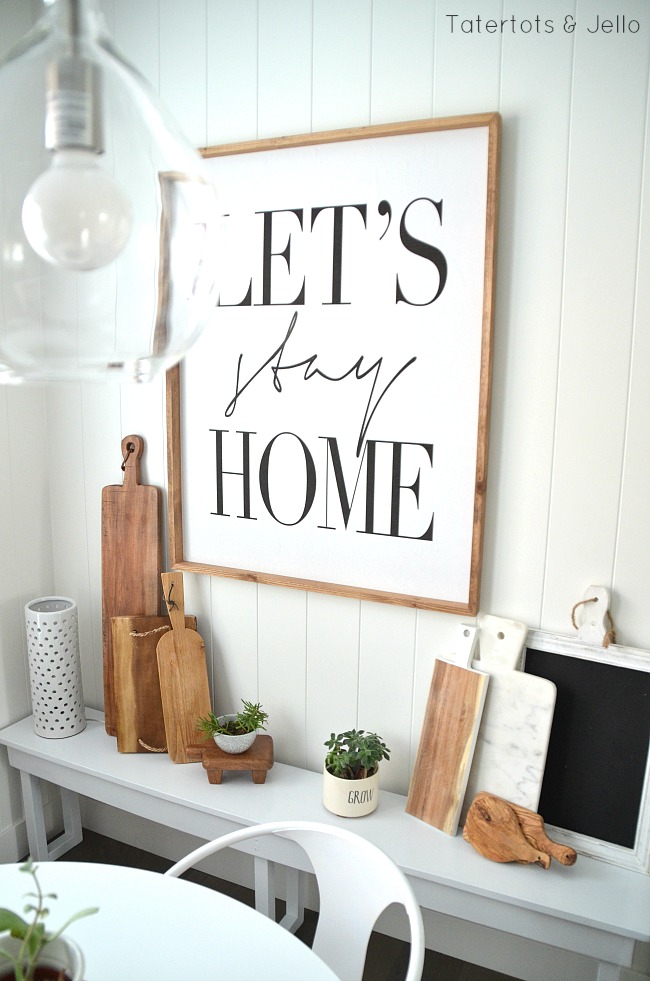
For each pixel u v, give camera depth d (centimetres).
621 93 153
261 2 186
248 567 210
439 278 174
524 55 160
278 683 213
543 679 172
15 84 63
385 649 196
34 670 224
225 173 196
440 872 166
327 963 141
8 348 65
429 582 186
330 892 142
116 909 125
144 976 111
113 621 216
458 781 178
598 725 171
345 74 180
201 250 70
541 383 169
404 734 197
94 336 66
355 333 186
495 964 201
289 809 189
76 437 235
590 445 166
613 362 162
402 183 175
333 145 181
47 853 238
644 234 155
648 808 166
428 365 179
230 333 202
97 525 237
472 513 179
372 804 186
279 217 191
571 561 172
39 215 61
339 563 197
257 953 117
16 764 230
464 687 179
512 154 164
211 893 130
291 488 200
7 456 227
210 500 213
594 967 189
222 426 208
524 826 169
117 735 218
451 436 178
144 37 204
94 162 63
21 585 236
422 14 169
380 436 187
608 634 167
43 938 91
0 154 62
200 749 204
